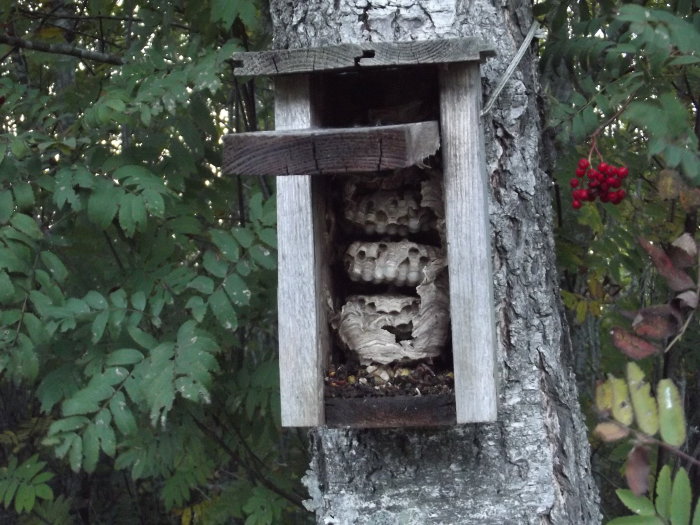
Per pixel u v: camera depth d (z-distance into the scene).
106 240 1.28
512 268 1.02
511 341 1.02
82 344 1.23
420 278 0.99
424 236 1.02
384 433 1.02
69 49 1.42
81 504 1.97
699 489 1.28
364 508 1.02
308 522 1.66
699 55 0.95
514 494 1.01
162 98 1.17
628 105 1.00
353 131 0.86
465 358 0.93
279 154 0.87
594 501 1.06
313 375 0.95
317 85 0.98
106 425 1.11
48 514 1.73
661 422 0.80
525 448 1.01
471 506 1.01
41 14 1.52
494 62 1.02
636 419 0.81
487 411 0.92
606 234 1.30
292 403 0.95
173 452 1.33
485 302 0.93
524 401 1.02
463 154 0.93
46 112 1.23
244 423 1.41
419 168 0.99
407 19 1.00
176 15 1.52
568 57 1.14
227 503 1.52
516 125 1.02
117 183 1.17
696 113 1.20
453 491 1.01
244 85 1.46
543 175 1.06
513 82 1.02
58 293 1.15
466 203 0.93
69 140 1.15
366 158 0.87
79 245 1.28
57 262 1.16
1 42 1.41
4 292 1.12
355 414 0.95
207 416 1.44
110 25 1.68
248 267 1.19
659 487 0.80
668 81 1.10
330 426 0.95
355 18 1.01
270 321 1.47
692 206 0.92
